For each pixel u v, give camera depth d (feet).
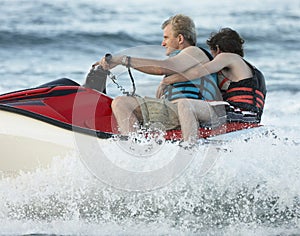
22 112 54.03
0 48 164.04
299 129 84.94
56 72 136.26
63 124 53.47
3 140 54.70
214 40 64.03
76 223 54.03
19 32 180.24
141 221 53.98
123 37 178.91
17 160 55.21
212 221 54.03
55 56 155.33
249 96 60.95
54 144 53.83
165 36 60.59
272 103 104.73
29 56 154.51
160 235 53.01
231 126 58.23
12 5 224.94
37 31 182.39
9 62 146.10
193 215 53.93
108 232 53.11
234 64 61.26
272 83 122.93
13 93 57.98
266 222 54.34
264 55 160.86
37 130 53.88
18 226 53.88
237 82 61.11
